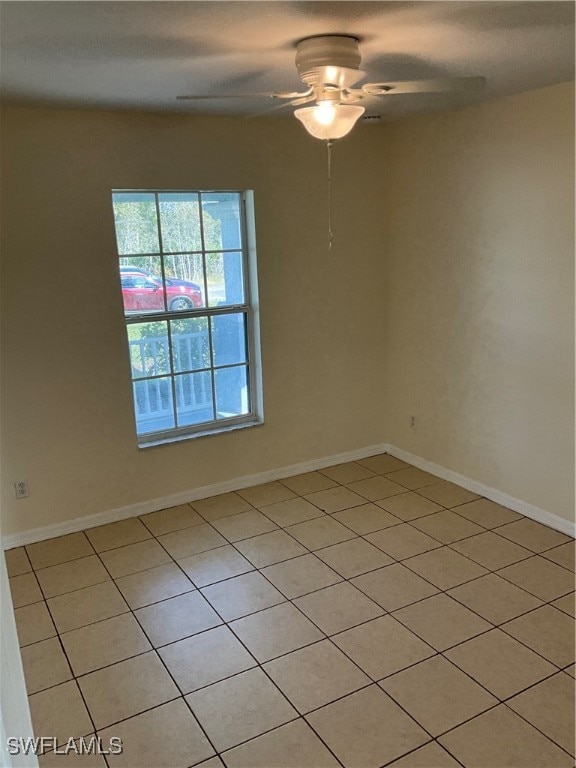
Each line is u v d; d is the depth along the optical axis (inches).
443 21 73.8
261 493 161.5
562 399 131.0
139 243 142.1
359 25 74.4
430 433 169.2
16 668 43.4
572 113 118.0
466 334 151.7
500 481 150.0
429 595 115.0
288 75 100.1
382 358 179.9
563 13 71.9
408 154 158.9
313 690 92.7
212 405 160.6
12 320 127.6
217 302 155.2
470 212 144.4
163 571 125.9
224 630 107.0
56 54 83.8
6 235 124.1
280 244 155.6
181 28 73.5
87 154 128.8
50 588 120.9
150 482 151.1
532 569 122.2
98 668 98.7
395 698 90.7
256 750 82.8
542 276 130.1
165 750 83.3
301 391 168.2
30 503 137.3
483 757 80.6
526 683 92.7
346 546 133.5
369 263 170.6
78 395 137.9
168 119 135.3
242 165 145.9
